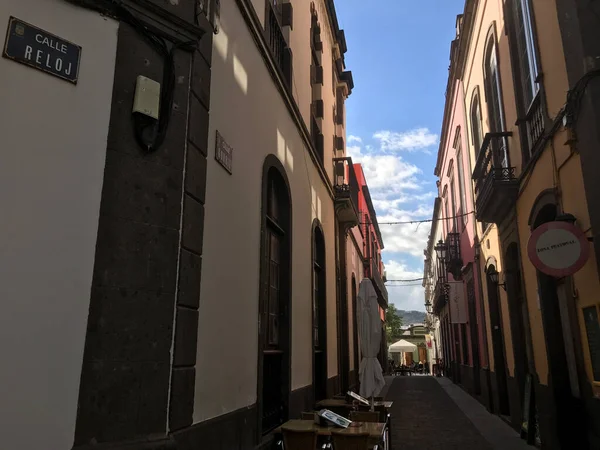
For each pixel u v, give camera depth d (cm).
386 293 3569
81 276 309
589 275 557
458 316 1739
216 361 460
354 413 674
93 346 307
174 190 367
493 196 900
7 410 268
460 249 1744
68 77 323
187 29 398
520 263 867
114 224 329
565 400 691
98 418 301
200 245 407
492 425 1074
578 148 554
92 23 343
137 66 361
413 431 1016
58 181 308
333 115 1448
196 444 393
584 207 559
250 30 632
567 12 570
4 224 282
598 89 518
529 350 843
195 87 428
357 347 1739
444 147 2108
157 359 336
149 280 340
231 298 510
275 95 750
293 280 812
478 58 1189
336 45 1459
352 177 2161
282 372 737
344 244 1468
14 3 308
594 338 560
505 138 931
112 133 339
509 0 880
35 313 286
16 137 295
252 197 607
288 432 535
